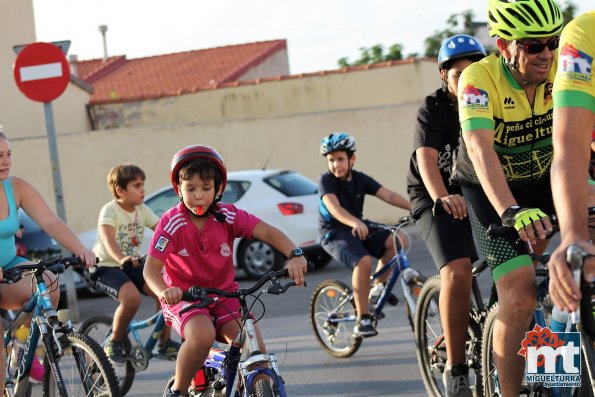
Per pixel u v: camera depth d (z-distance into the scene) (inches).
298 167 959.6
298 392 340.2
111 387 281.0
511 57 219.5
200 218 245.4
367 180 400.5
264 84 1191.6
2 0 1090.7
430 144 274.2
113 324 352.8
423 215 275.4
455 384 269.9
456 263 265.7
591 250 147.3
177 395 233.6
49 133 545.6
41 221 293.4
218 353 239.0
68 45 550.6
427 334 301.6
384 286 388.8
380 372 358.6
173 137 950.4
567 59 167.9
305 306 542.3
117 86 1636.3
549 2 215.5
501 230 195.0
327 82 1169.4
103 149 946.7
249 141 957.2
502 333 215.3
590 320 160.2
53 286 295.9
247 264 677.3
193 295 217.9
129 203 361.4
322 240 395.5
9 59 1096.2
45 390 292.7
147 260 244.2
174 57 1717.5
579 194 157.3
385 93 1145.4
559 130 165.0
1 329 280.8
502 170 214.4
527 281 213.2
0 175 285.6
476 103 220.8
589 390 193.0
